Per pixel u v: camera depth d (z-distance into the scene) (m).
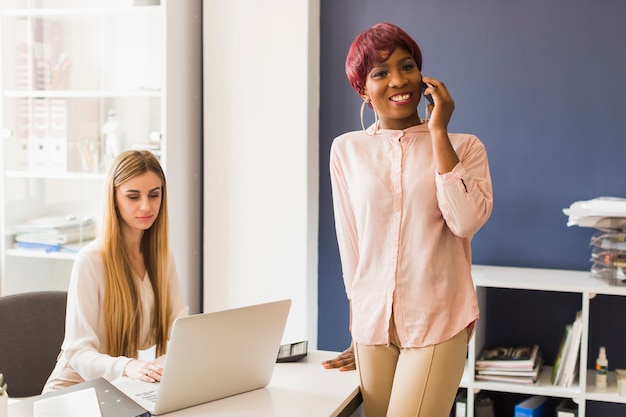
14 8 3.38
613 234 2.74
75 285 2.15
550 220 3.15
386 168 1.85
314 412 1.68
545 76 3.12
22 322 2.32
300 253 3.27
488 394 3.07
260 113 3.28
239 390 1.80
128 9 3.25
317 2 3.35
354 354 2.06
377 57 1.78
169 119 3.23
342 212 1.97
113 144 3.33
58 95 3.37
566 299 3.13
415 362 1.79
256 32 3.26
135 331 2.24
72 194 3.37
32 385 2.32
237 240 3.36
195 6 3.40
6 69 3.39
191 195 3.45
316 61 3.36
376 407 1.88
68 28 3.34
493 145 3.20
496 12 3.15
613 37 3.03
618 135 3.05
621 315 3.07
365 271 1.88
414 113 1.89
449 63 3.23
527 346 3.12
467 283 1.84
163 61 3.20
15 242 3.45
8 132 3.40
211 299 3.41
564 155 3.12
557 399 3.12
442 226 1.82
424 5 3.24
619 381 2.72
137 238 2.26
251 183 3.32
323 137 3.43
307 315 3.30
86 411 1.49
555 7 3.08
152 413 1.64
